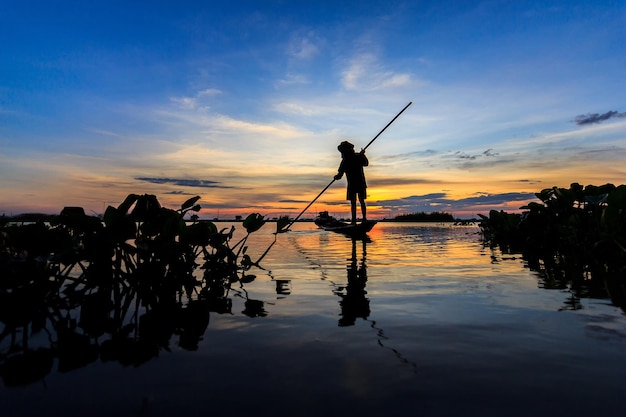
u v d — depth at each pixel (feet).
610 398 3.68
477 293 8.71
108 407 3.64
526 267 13.08
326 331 5.91
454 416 3.39
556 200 19.74
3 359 5.00
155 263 9.52
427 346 5.17
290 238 32.32
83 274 9.37
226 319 6.79
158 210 10.21
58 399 3.83
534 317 6.59
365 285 9.87
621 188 13.50
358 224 30.58
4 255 8.07
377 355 4.86
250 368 4.50
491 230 30.27
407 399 3.69
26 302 7.84
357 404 3.61
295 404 3.62
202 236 10.48
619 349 4.98
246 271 12.94
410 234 36.83
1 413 3.56
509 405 3.57
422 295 8.51
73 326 6.61
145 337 5.86
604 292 8.68
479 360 4.66
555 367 4.42
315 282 10.51
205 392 3.90
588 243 15.80
